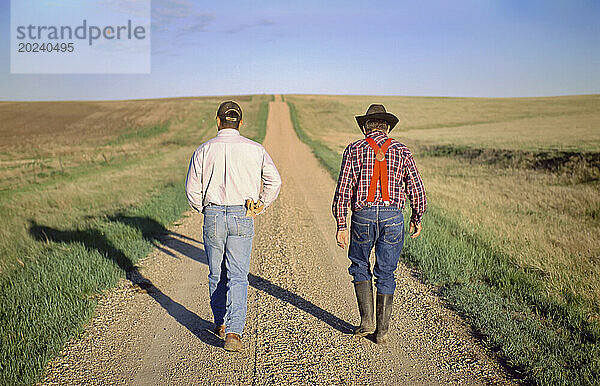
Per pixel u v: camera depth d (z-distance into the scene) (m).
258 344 3.62
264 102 80.44
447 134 40.72
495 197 11.93
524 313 4.09
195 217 8.90
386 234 3.48
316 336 3.77
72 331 3.70
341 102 81.69
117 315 4.16
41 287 4.51
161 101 79.38
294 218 8.88
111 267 5.25
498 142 28.94
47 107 65.81
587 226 8.36
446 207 9.84
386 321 3.60
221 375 3.15
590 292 4.50
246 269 3.50
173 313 4.23
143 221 7.98
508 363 3.28
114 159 23.64
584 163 16.80
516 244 6.56
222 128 3.50
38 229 7.44
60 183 14.54
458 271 5.22
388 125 3.63
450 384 3.04
